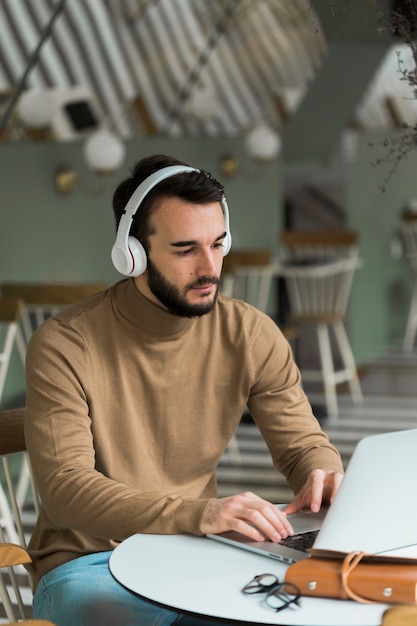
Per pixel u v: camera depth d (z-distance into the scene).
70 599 1.80
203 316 2.08
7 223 5.37
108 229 6.17
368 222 8.52
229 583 1.49
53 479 1.84
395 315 9.00
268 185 7.60
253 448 5.79
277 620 1.35
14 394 4.98
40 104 5.82
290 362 2.16
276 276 7.62
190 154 7.02
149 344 1.98
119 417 1.98
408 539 1.53
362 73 7.38
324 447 2.07
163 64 9.13
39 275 5.60
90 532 1.80
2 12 7.18
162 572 1.54
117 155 5.89
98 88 8.12
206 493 2.08
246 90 10.18
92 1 8.36
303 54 10.70
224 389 2.07
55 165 5.72
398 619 1.26
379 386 7.44
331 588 1.42
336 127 7.77
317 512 1.80
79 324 1.98
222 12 9.92
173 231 1.88
